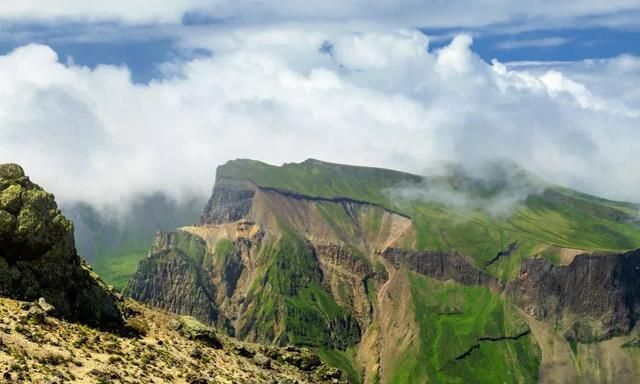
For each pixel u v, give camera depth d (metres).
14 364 55.69
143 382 63.88
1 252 74.94
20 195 78.12
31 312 69.31
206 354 86.62
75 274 81.75
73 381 57.12
